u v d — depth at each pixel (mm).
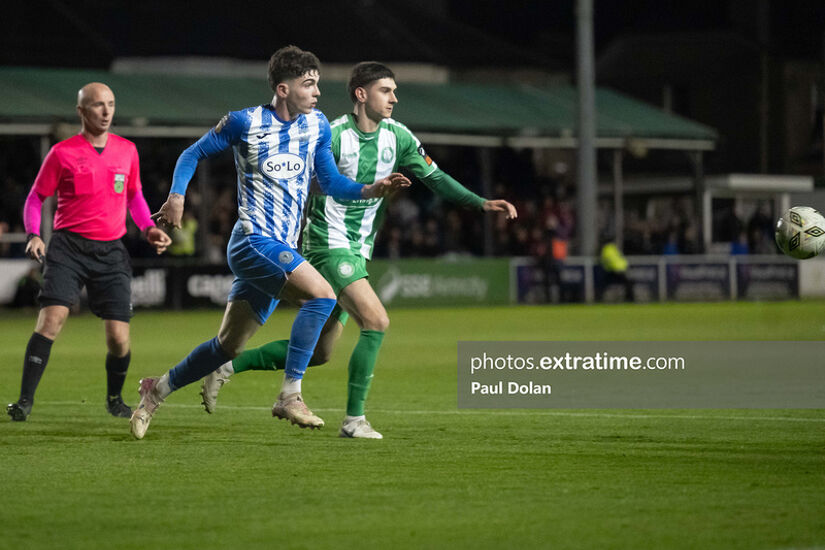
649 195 142500
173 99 107062
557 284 112250
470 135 116062
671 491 21516
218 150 27500
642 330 72125
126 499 20922
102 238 32125
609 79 161250
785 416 32906
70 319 88938
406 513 19688
